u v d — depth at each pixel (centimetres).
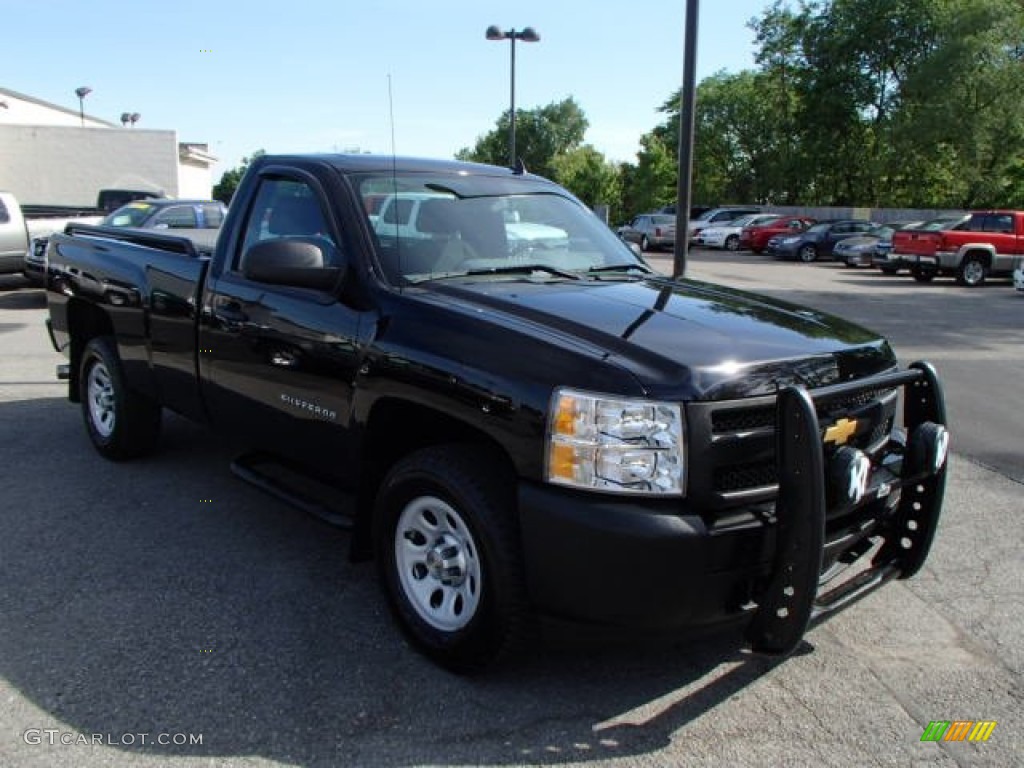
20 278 1512
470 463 311
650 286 394
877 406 334
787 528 276
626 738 294
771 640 286
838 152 4697
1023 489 568
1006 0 4022
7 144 3328
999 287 2228
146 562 420
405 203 399
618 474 275
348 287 368
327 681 321
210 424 468
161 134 3416
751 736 297
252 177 446
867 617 387
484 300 339
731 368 289
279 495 400
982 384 911
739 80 5584
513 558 296
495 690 318
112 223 1443
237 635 353
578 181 6006
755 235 3594
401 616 341
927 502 347
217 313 438
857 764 284
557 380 285
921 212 3988
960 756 291
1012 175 4475
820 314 384
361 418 351
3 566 411
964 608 398
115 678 319
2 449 592
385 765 276
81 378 582
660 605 272
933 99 4025
